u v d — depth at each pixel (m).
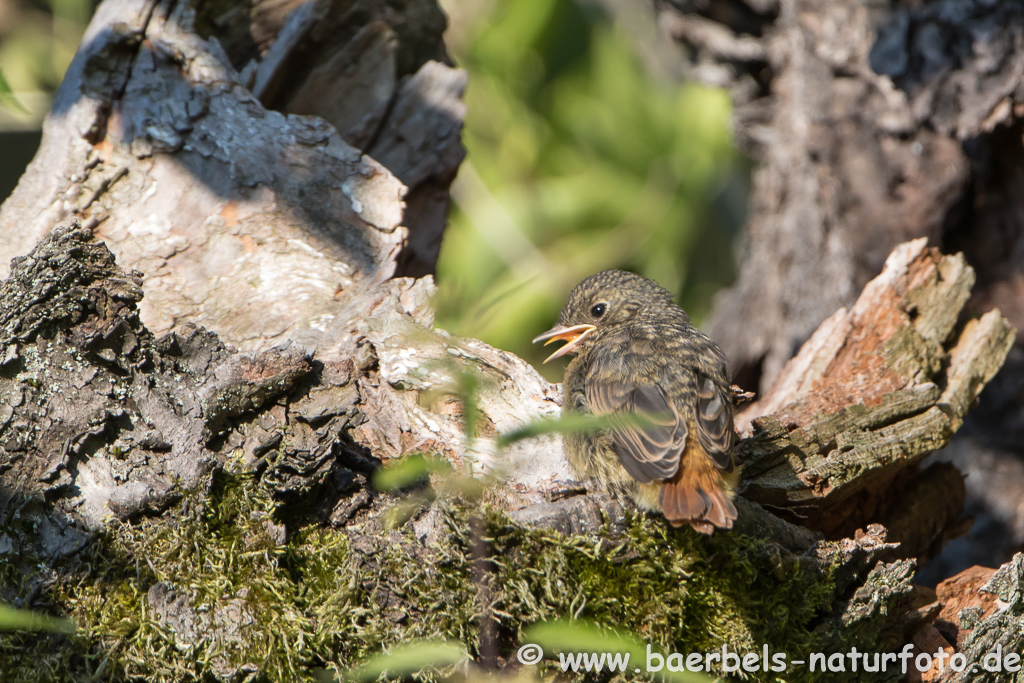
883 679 5.92
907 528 7.38
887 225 9.68
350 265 7.29
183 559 5.13
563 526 5.48
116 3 8.14
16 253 7.05
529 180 13.45
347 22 9.05
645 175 13.53
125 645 5.00
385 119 9.17
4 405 5.19
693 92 13.47
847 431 6.73
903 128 9.50
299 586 5.26
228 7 8.89
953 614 6.57
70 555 5.07
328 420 5.55
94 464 5.27
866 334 7.62
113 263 5.46
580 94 13.68
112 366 5.41
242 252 7.24
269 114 7.98
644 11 15.41
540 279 12.02
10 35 11.21
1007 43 9.11
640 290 7.99
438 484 5.73
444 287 11.48
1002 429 9.38
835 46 9.84
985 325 7.80
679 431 5.77
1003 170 9.49
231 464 5.36
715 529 5.55
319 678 5.12
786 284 10.53
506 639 5.42
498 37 13.12
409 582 5.30
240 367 5.54
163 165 7.59
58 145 7.52
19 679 4.89
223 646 5.01
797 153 10.39
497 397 6.65
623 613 5.51
